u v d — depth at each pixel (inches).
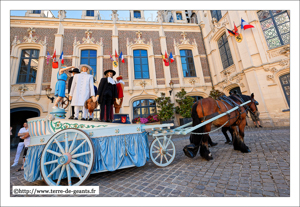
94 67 436.8
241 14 371.6
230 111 135.0
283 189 75.1
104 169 107.8
